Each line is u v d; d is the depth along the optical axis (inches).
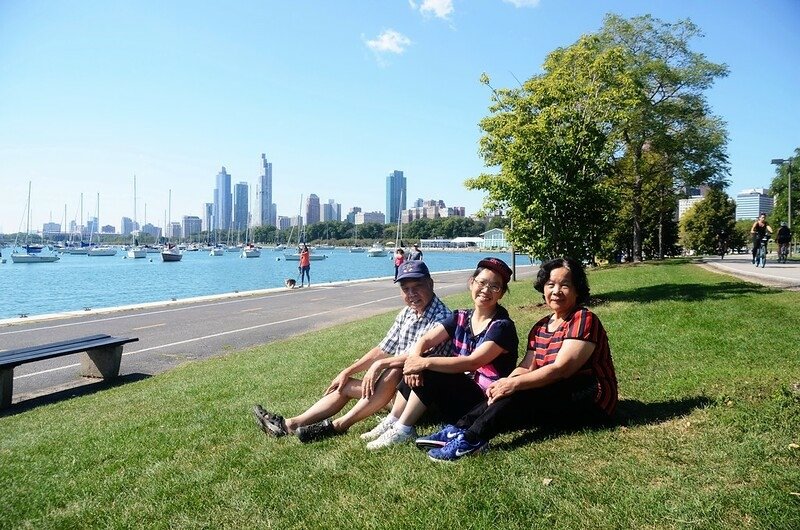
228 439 204.7
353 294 1037.2
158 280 2018.9
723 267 924.6
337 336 485.4
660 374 246.5
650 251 2127.2
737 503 123.2
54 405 311.6
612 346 320.8
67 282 1902.1
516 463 153.8
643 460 149.6
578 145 572.4
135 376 398.9
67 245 5767.7
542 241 559.5
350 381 205.0
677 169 1595.7
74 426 253.1
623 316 430.9
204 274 2401.6
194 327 628.1
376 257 5108.3
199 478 166.1
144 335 573.0
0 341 538.9
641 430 171.3
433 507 133.0
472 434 161.6
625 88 585.9
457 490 140.7
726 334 326.6
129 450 203.2
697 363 263.9
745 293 490.0
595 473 144.5
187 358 460.8
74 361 456.4
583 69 615.2
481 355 176.2
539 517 125.4
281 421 200.7
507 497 134.7
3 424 276.7
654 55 1446.9
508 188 569.0
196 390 307.3
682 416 180.1
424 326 209.9
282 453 181.6
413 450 170.1
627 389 225.9
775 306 402.3
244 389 298.5
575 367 166.2
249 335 573.0
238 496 150.7
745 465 140.9
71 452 209.2
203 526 136.3
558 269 175.0
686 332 343.0
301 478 158.1
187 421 237.5
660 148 1475.1
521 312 540.4
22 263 3516.2
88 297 1371.8
